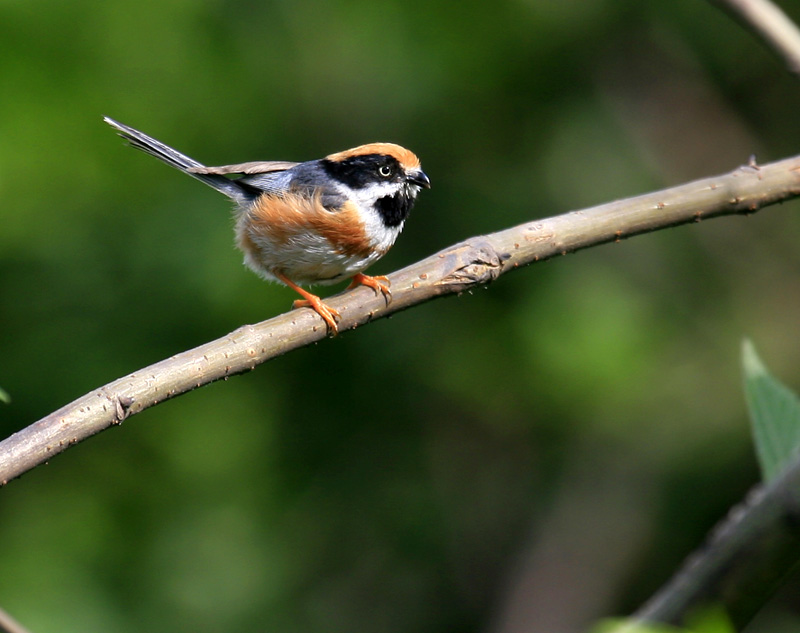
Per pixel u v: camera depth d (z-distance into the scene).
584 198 15.20
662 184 15.96
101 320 12.39
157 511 12.66
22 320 12.39
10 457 3.96
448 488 15.26
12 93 12.05
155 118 12.75
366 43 13.94
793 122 16.69
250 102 13.51
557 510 16.11
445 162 14.61
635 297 14.65
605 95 16.11
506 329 13.68
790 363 15.13
